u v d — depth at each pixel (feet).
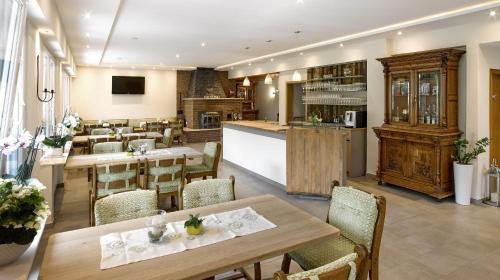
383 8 15.12
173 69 42.78
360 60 23.03
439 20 16.24
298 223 7.27
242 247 6.15
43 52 16.56
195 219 6.68
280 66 32.48
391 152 19.30
